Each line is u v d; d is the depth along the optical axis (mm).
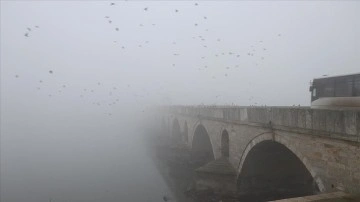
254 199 26938
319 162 16719
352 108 17484
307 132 17547
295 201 14219
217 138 33062
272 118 21375
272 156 26219
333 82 19719
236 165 28047
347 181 14789
